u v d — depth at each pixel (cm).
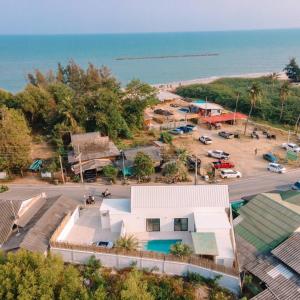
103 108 7700
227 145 7544
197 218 3800
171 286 3114
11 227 3769
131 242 3459
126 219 3991
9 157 5781
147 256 3359
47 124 8256
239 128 8881
